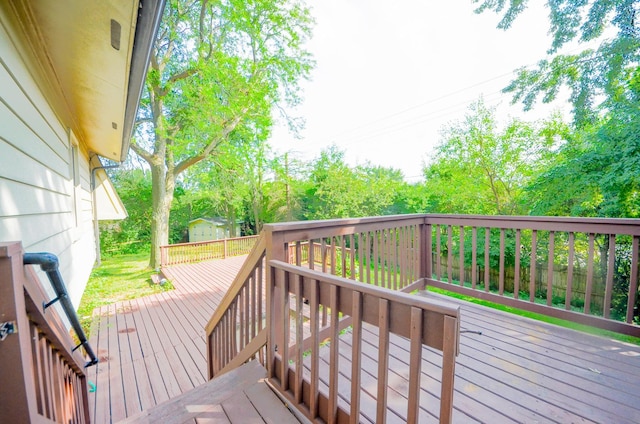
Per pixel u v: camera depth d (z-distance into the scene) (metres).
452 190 10.87
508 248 8.00
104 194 10.06
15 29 1.84
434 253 9.61
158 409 1.47
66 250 3.21
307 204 18.11
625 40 6.20
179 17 8.51
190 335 4.39
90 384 3.16
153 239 10.11
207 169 13.38
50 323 0.94
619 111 6.16
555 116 8.34
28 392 0.69
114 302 6.13
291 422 1.38
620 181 5.88
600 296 6.45
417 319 0.85
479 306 2.65
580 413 1.35
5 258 0.64
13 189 1.66
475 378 1.62
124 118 3.83
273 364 1.62
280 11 9.84
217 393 1.58
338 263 6.55
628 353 1.87
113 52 2.24
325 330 2.03
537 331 2.18
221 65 8.74
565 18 7.09
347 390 1.54
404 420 1.32
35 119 2.23
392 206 15.45
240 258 10.62
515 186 9.21
